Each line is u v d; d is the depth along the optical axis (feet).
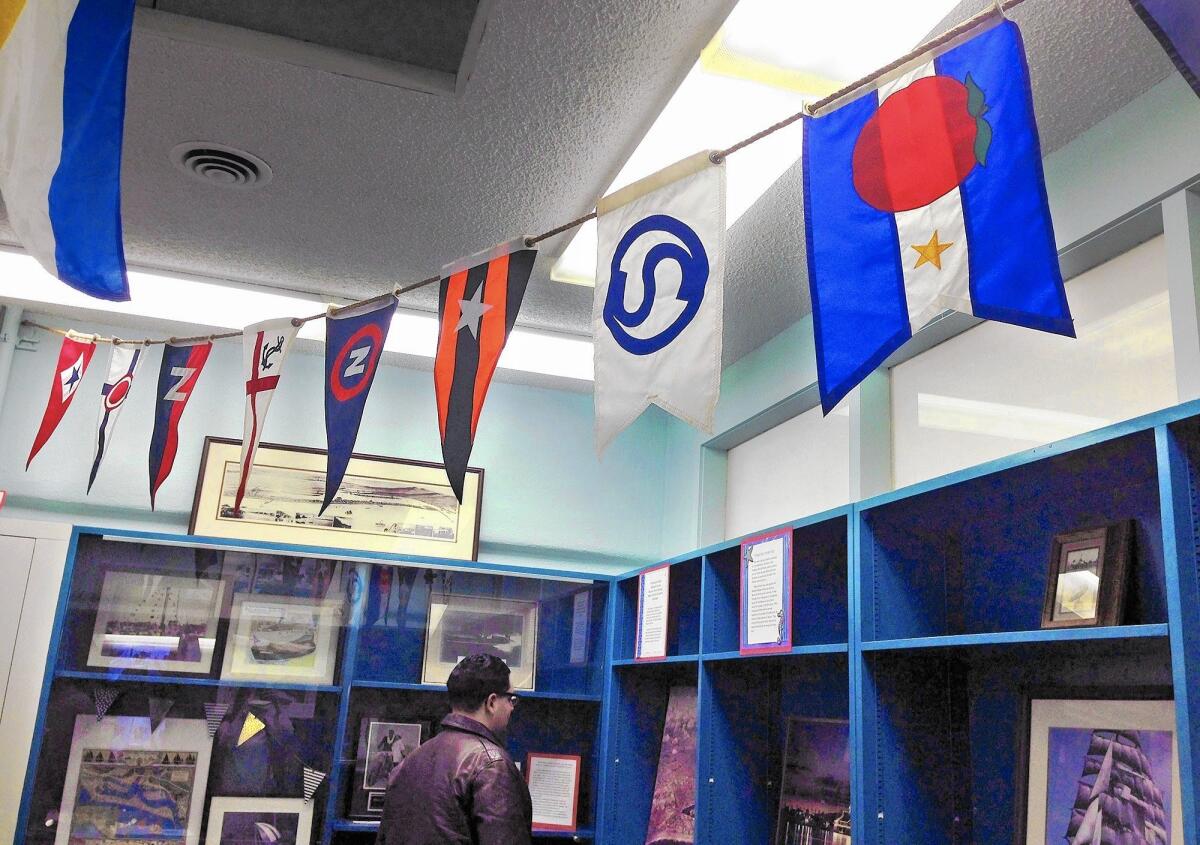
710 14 6.37
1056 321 3.78
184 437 12.71
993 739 7.25
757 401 12.09
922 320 4.16
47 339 12.42
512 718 12.39
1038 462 6.05
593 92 7.32
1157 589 6.08
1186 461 5.17
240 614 11.53
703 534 13.15
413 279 10.98
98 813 10.62
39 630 10.52
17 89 3.70
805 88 6.89
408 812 7.72
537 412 14.32
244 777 11.18
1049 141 7.75
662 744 11.71
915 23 6.26
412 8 6.57
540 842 12.22
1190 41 3.26
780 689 9.89
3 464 11.96
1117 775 6.00
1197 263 6.54
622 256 5.62
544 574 12.50
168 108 7.85
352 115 7.82
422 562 12.08
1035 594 7.05
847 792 8.19
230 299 11.51
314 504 12.92
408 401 13.73
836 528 8.31
